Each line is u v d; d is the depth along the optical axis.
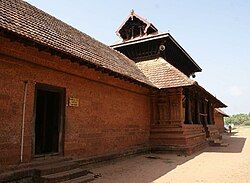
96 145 10.54
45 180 6.91
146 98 15.45
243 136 31.31
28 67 7.78
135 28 19.88
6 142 6.91
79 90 9.84
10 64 7.21
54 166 7.71
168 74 15.35
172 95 15.05
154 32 19.61
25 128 7.51
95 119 10.60
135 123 13.89
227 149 16.66
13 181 6.67
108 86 11.70
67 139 9.03
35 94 7.98
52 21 11.12
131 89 13.60
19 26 7.53
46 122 8.97
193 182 7.78
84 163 9.63
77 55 8.78
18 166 7.02
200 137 17.73
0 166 6.64
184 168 10.05
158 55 17.67
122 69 12.74
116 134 12.02
